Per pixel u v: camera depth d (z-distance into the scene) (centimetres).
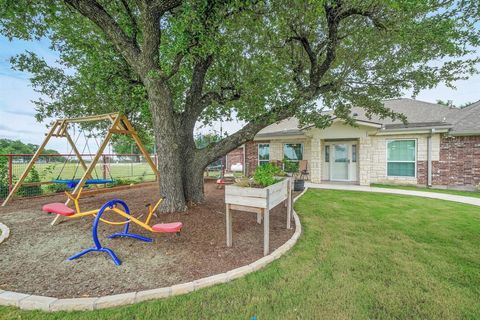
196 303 211
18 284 233
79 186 478
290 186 419
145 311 199
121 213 321
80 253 296
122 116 550
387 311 204
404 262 293
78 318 190
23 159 702
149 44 395
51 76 641
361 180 1007
